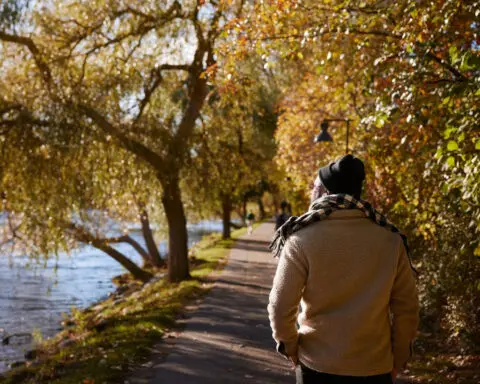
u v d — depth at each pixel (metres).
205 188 17.88
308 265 2.43
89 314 16.20
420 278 9.13
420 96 5.49
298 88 17.47
